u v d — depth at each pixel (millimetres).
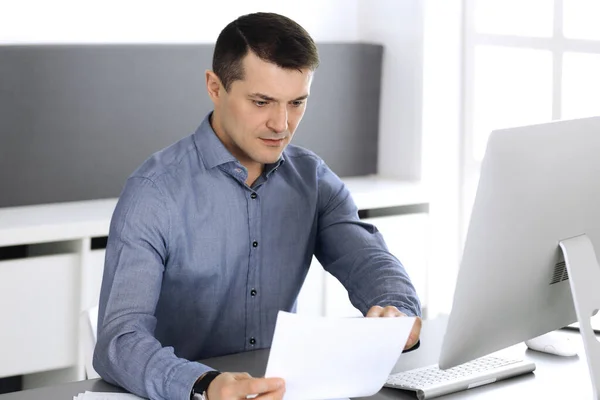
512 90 4551
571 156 2096
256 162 2594
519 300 2123
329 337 1979
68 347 4125
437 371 2336
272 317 2686
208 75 2473
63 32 4539
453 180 4863
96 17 4598
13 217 4113
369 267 2654
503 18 4555
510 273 2066
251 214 2594
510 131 1991
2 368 3996
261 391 1968
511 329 2160
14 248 4359
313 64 2348
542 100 4406
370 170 5141
